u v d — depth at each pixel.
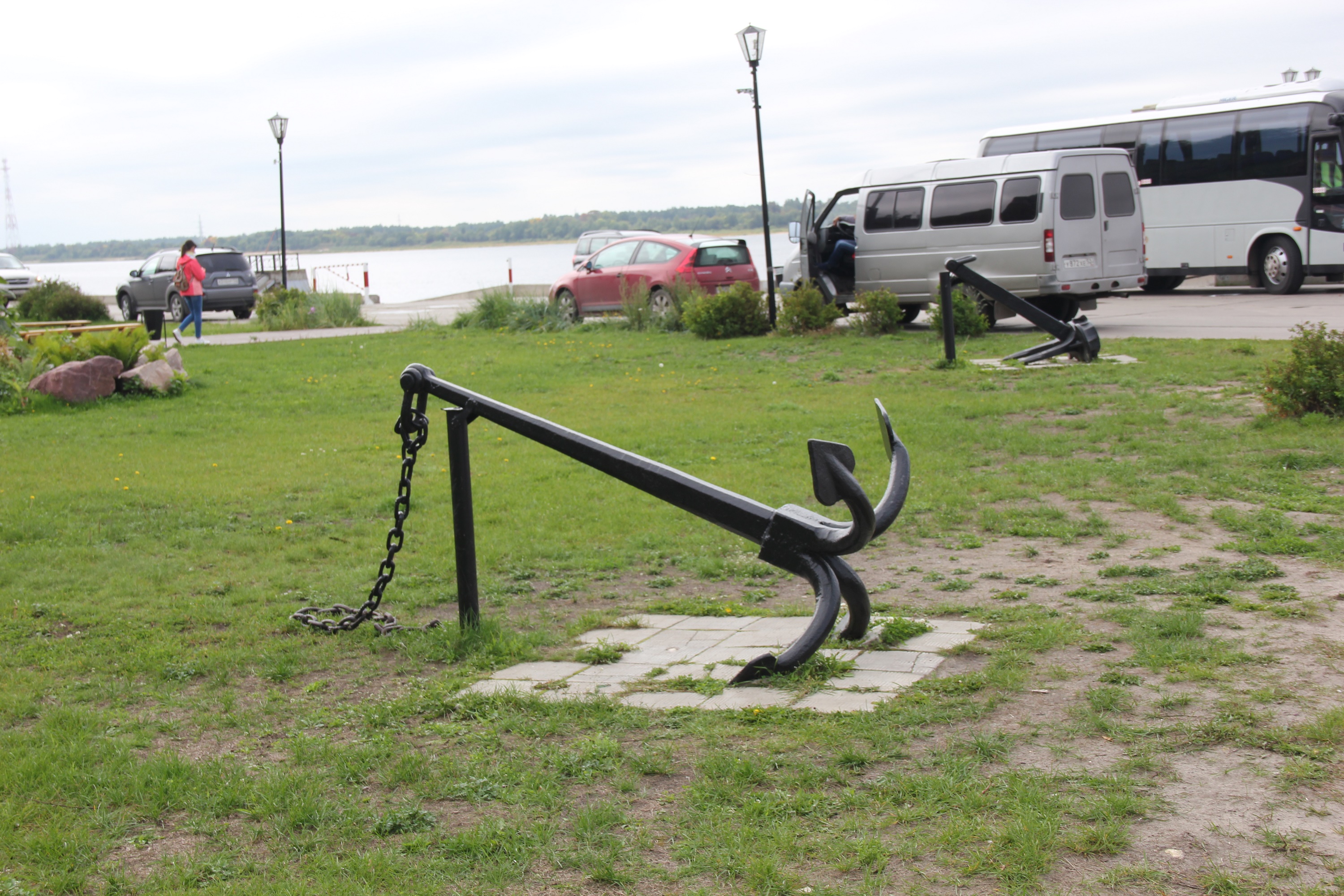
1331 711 3.66
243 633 5.65
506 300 25.38
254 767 3.89
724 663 4.80
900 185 19.77
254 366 18.23
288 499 8.92
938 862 2.91
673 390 14.79
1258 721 3.66
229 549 7.49
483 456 10.65
